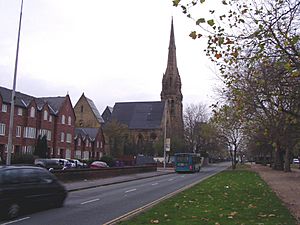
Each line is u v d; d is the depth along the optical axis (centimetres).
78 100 10525
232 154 7925
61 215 1292
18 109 6159
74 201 1739
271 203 1569
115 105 11550
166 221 1098
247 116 2152
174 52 12219
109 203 1664
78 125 10412
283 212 1298
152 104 11188
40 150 6134
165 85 12006
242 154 11981
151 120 10750
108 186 2764
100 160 6225
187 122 9088
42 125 6738
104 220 1184
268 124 2041
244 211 1319
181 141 8806
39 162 4497
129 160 7194
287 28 1202
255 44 1219
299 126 1884
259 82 1446
